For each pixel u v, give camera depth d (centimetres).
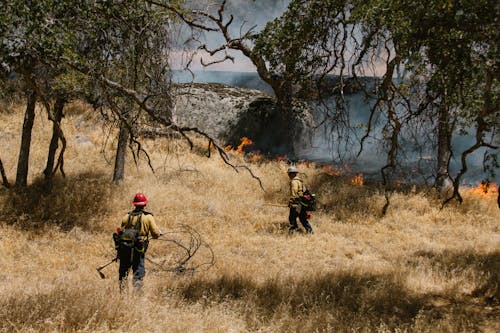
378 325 547
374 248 1042
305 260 918
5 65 488
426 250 995
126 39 569
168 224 1121
